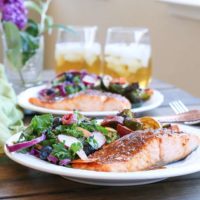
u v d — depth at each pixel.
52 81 1.24
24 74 1.38
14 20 1.30
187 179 0.75
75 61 1.40
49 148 0.74
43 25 1.38
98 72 1.46
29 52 1.34
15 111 1.00
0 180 0.75
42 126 0.79
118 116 0.85
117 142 0.76
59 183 0.74
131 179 0.68
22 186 0.74
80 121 0.80
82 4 2.67
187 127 0.90
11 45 1.32
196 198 0.70
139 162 0.71
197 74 1.75
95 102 1.06
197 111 1.04
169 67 1.94
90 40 1.42
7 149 0.77
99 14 2.47
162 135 0.75
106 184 0.73
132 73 1.30
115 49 1.31
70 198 0.70
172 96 1.26
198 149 0.79
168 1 1.81
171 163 0.76
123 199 0.70
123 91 1.13
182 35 1.81
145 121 0.84
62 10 3.00
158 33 1.98
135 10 2.13
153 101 1.14
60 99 1.09
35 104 1.09
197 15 1.68
